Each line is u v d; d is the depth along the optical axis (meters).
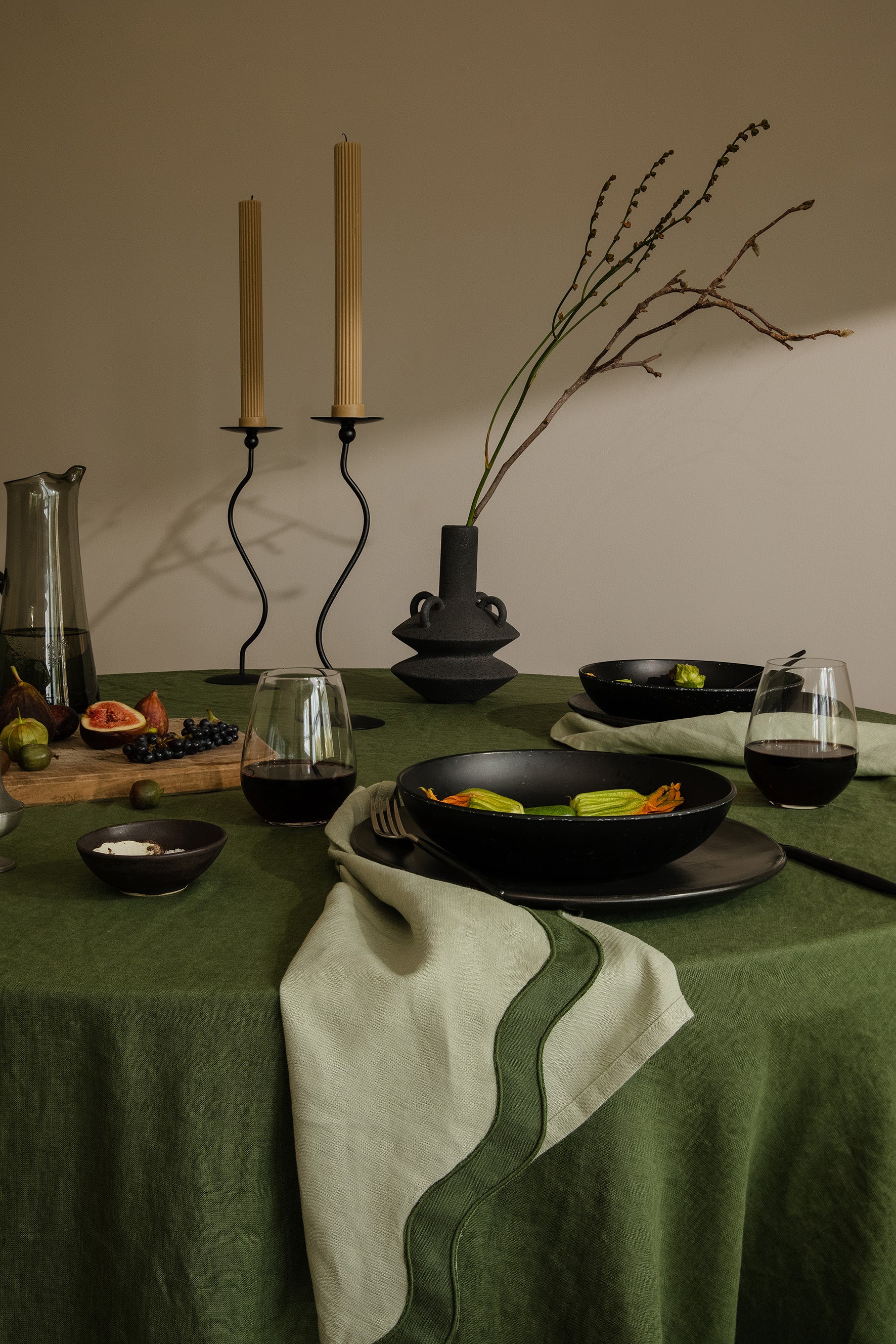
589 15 2.60
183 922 0.72
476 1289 0.64
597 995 0.61
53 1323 0.64
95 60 2.80
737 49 2.54
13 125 2.85
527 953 0.63
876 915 0.73
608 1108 0.63
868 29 2.47
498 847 0.72
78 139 2.84
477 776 0.89
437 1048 0.60
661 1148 0.66
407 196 2.72
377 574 2.86
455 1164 0.59
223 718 1.41
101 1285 0.63
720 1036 0.66
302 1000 0.60
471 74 2.67
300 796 0.91
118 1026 0.61
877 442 2.57
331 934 0.66
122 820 0.96
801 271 2.56
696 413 2.66
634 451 2.71
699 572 2.71
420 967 0.61
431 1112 0.59
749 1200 0.72
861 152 2.50
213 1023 0.61
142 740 1.10
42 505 1.20
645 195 2.61
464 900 0.67
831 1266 0.72
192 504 2.92
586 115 2.62
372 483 2.83
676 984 0.61
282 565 2.91
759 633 2.70
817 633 2.66
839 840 0.91
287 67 2.74
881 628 2.63
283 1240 0.63
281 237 2.78
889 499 2.58
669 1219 0.68
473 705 1.55
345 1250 0.59
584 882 0.75
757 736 1.00
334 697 0.93
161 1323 0.61
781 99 2.52
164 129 2.80
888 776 1.14
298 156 2.75
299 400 2.83
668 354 2.66
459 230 2.71
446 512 2.81
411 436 2.80
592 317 2.67
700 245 2.60
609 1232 0.63
